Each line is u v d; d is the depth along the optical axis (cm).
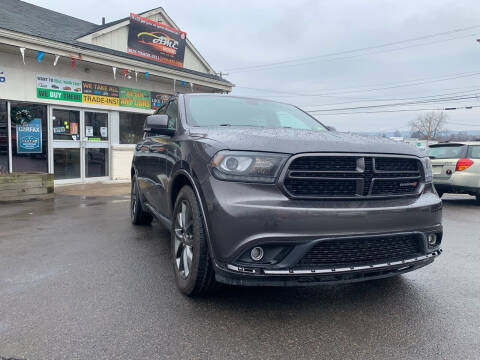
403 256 266
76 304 270
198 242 261
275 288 307
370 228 243
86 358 203
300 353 211
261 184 238
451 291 306
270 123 379
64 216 618
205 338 226
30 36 859
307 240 230
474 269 365
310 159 243
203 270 262
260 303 277
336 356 209
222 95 424
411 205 260
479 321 253
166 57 1303
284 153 241
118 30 1177
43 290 296
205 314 257
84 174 1104
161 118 338
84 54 974
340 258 243
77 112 1075
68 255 391
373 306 275
